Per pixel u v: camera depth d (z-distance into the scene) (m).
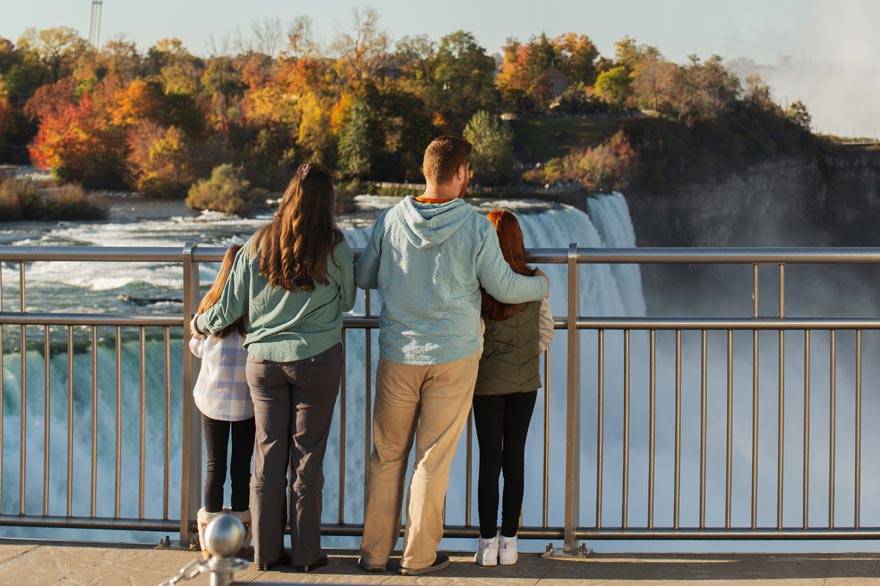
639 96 122.00
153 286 29.27
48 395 5.11
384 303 4.45
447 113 108.75
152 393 17.78
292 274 4.32
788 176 119.56
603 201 80.25
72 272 30.64
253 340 4.47
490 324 4.57
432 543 4.58
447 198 4.42
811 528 4.96
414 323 4.38
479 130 97.00
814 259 4.77
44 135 85.44
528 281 4.43
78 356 17.66
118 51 106.25
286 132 95.31
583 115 122.31
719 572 4.62
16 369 17.27
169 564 4.73
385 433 4.55
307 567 4.61
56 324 5.05
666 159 109.81
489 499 4.68
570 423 4.91
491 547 4.71
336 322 4.50
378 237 4.46
